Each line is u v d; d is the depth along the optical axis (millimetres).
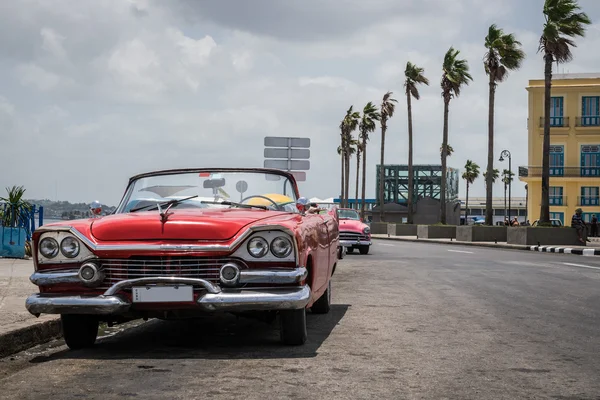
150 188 6844
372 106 69625
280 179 6977
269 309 5414
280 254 5520
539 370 5301
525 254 23844
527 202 56812
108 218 5855
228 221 5633
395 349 6047
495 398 4449
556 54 33125
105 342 6379
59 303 5395
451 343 6391
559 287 11703
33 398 4336
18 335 6094
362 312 8422
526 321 7824
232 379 4824
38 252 5660
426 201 71125
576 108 54844
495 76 40281
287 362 5418
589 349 6191
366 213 83375
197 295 5398
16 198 16406
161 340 6426
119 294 5414
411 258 20047
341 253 19531
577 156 54875
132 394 4414
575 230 31953
